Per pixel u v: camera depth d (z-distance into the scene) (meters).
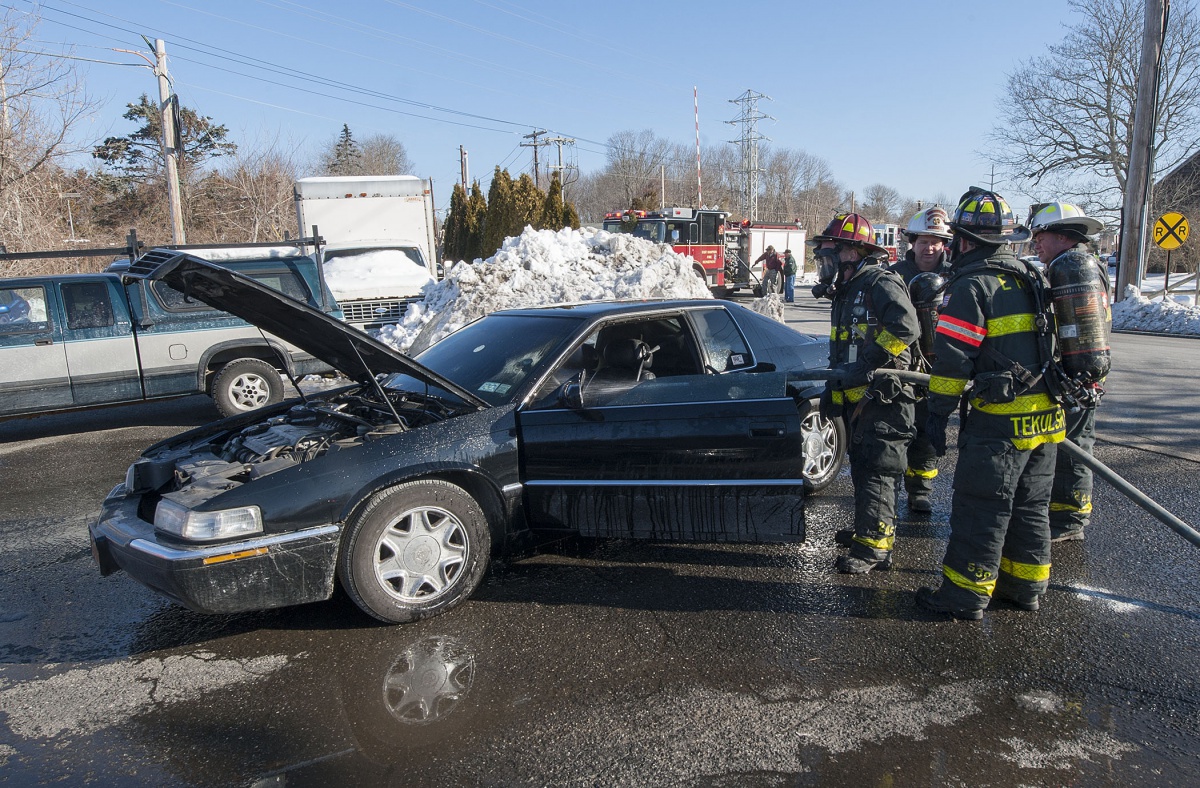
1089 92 29.00
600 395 3.97
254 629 3.67
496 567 4.29
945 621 3.60
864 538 4.09
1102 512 5.03
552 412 3.93
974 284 3.35
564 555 4.44
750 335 4.95
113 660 3.43
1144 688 3.04
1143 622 3.57
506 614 3.73
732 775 2.56
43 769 2.67
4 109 16.30
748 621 3.62
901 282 3.92
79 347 7.70
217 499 3.28
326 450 3.68
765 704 2.95
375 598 3.53
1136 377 10.24
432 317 11.33
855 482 4.14
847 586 3.99
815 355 5.23
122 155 37.56
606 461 3.90
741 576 4.13
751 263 31.62
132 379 7.93
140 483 3.90
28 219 16.77
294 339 4.23
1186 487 5.50
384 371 4.25
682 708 2.93
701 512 3.87
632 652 3.36
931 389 3.46
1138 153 17.83
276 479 3.36
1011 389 3.32
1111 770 2.56
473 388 4.20
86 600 4.08
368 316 12.99
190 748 2.77
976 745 2.69
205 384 8.30
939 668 3.19
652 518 3.93
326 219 15.15
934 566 4.23
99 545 3.59
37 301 7.61
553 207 22.22
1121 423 7.51
